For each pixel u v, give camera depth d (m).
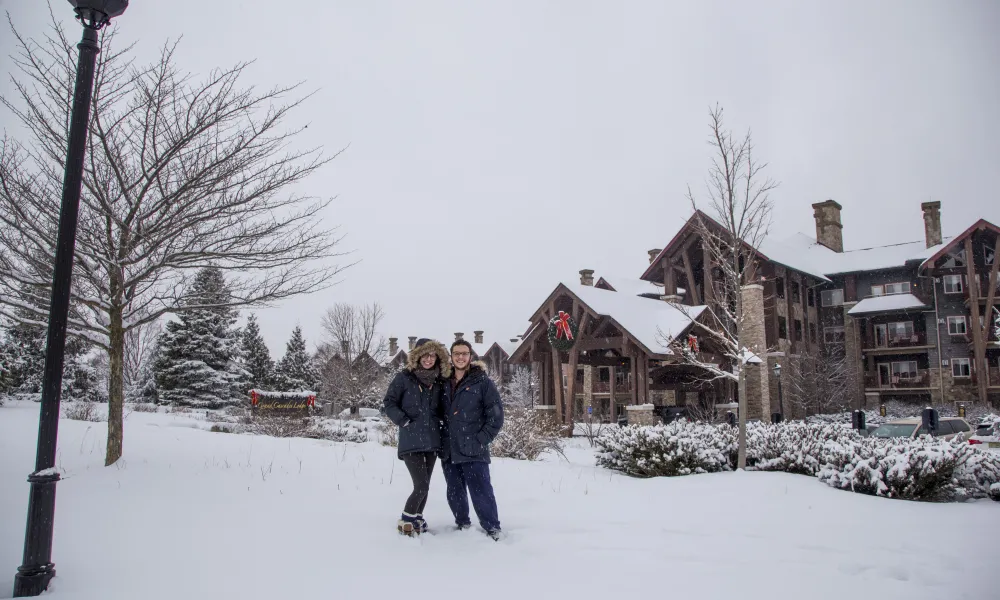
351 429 20.80
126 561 4.80
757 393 29.39
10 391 28.45
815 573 4.99
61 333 4.47
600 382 44.44
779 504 7.92
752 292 29.78
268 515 6.33
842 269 42.84
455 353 6.18
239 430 20.02
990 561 5.39
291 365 54.94
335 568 4.84
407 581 4.60
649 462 11.44
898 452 9.33
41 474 4.27
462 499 6.25
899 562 5.30
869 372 43.09
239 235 8.94
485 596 4.32
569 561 5.20
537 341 28.20
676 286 37.69
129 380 38.91
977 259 38.81
